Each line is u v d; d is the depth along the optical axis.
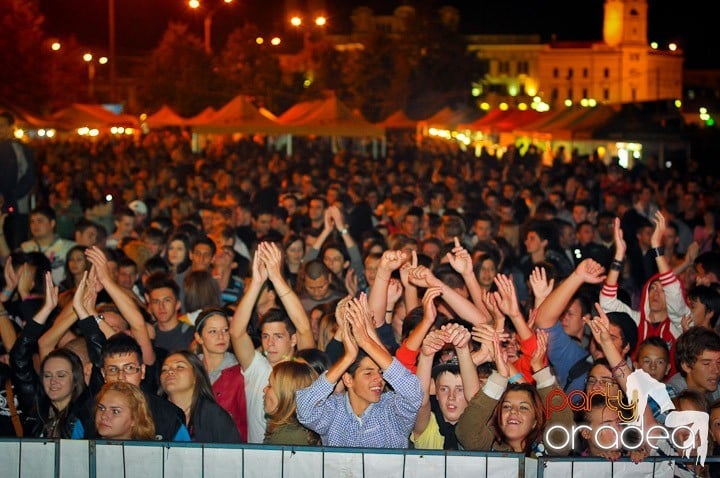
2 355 8.29
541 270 7.56
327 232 11.80
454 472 4.74
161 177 26.02
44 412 6.91
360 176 23.36
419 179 24.83
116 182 25.19
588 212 15.69
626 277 11.98
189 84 67.50
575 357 7.20
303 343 7.22
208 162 30.95
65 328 7.37
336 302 8.73
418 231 14.56
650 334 8.31
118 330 7.90
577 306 8.16
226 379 7.16
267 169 29.45
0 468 4.95
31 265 9.29
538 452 5.64
